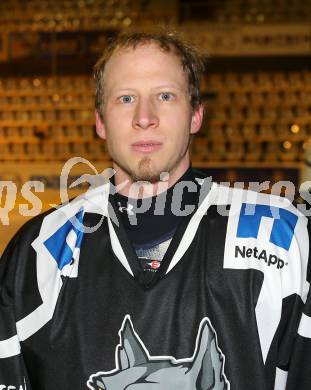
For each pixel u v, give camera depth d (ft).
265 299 4.06
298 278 4.11
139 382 4.00
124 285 4.14
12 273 4.38
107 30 30.73
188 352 4.00
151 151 4.11
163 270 4.14
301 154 29.78
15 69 31.73
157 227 4.27
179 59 4.24
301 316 4.09
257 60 31.76
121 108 4.15
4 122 31.86
